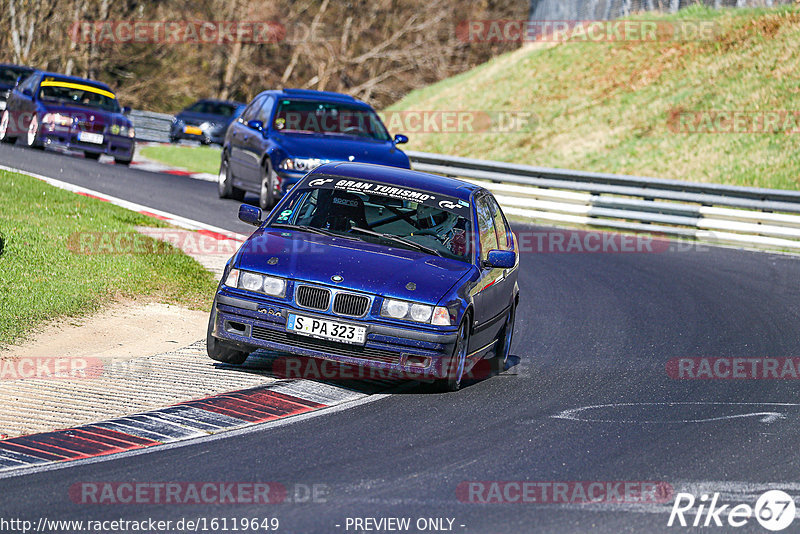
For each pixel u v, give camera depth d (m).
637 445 25.83
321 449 23.91
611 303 47.53
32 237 44.38
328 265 29.77
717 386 33.16
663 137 103.62
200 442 23.92
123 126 79.81
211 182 77.12
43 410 25.56
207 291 42.38
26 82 83.19
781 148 95.00
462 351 30.23
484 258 32.66
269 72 193.62
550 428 26.95
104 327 35.00
